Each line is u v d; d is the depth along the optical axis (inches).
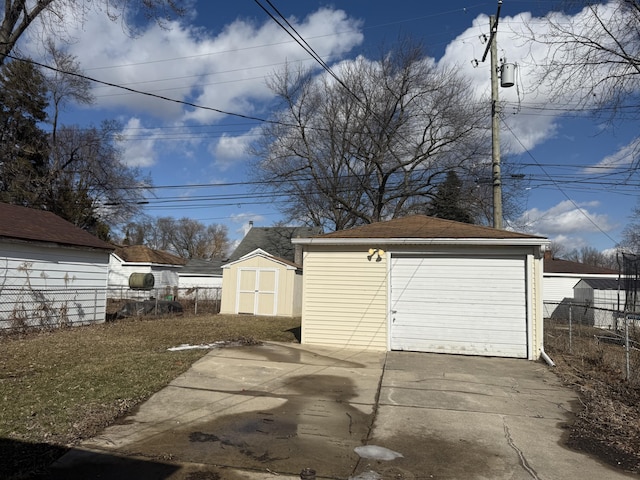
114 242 1668.3
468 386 274.2
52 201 1157.1
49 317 505.0
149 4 427.2
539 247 378.9
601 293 895.1
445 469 157.8
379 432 192.7
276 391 250.7
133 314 696.4
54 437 172.1
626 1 347.3
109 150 1256.2
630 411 227.6
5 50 473.4
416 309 398.0
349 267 413.4
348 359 350.9
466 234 397.4
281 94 1064.8
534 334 372.2
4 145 1107.9
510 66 550.9
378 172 1075.3
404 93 1025.5
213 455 163.3
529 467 161.0
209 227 3132.4
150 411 209.5
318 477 149.1
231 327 549.0
